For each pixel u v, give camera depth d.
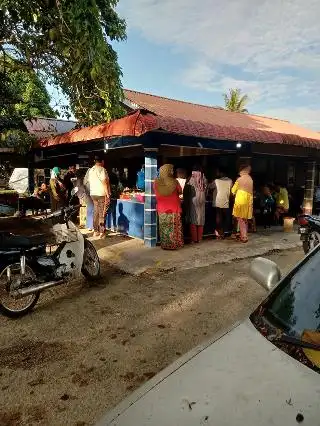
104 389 3.07
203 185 8.29
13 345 3.82
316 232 7.26
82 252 5.32
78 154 11.39
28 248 4.59
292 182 14.38
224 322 4.34
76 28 4.66
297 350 1.70
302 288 2.13
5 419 2.73
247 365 1.65
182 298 5.11
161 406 1.53
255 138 8.25
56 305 4.87
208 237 9.16
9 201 11.58
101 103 7.53
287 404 1.39
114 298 5.12
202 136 7.23
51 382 3.17
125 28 7.01
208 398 1.50
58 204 11.27
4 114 8.12
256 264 2.63
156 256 7.23
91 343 3.85
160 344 3.82
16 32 5.45
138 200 8.68
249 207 8.46
